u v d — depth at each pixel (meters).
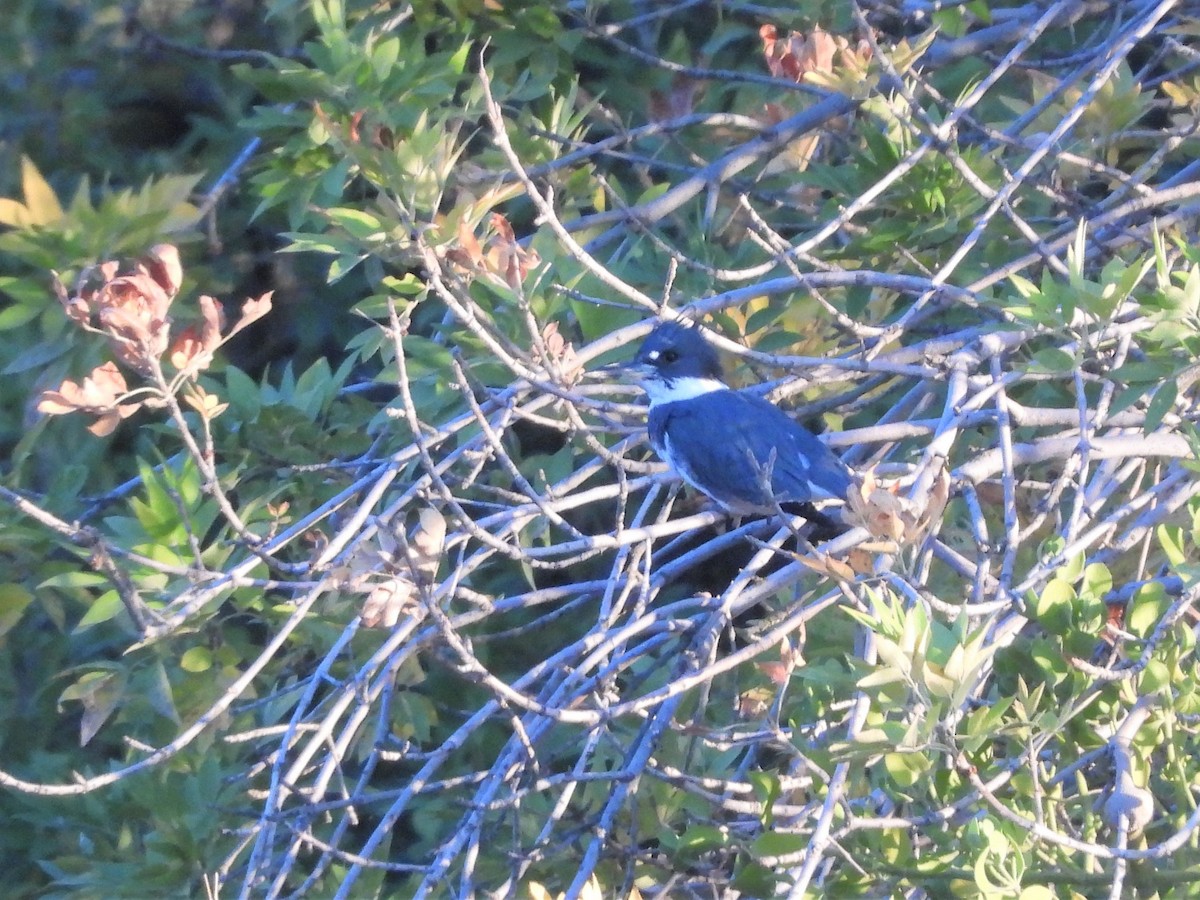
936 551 7.95
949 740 5.61
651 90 12.43
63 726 11.71
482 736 11.94
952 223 9.51
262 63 13.94
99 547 6.36
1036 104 9.76
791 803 8.27
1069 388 9.83
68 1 13.80
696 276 10.35
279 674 9.81
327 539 7.85
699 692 8.72
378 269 10.34
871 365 8.14
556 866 8.26
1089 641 6.39
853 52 9.02
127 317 6.15
